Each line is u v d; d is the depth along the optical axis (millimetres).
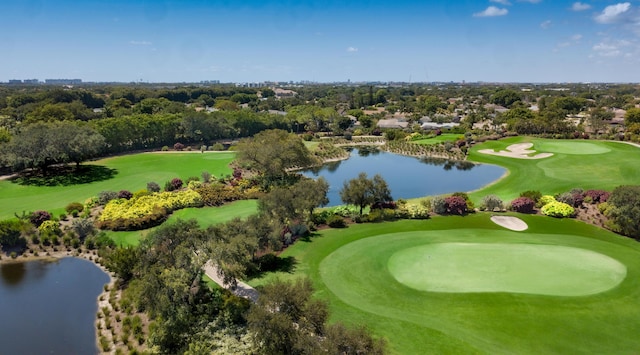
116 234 39844
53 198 52781
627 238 38938
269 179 63781
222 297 25734
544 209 46000
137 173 67625
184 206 48656
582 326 23688
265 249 34250
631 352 21578
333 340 17203
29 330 24453
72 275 31953
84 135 66938
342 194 45125
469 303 26031
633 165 66312
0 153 60344
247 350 20766
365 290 28109
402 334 23078
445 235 38688
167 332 21609
